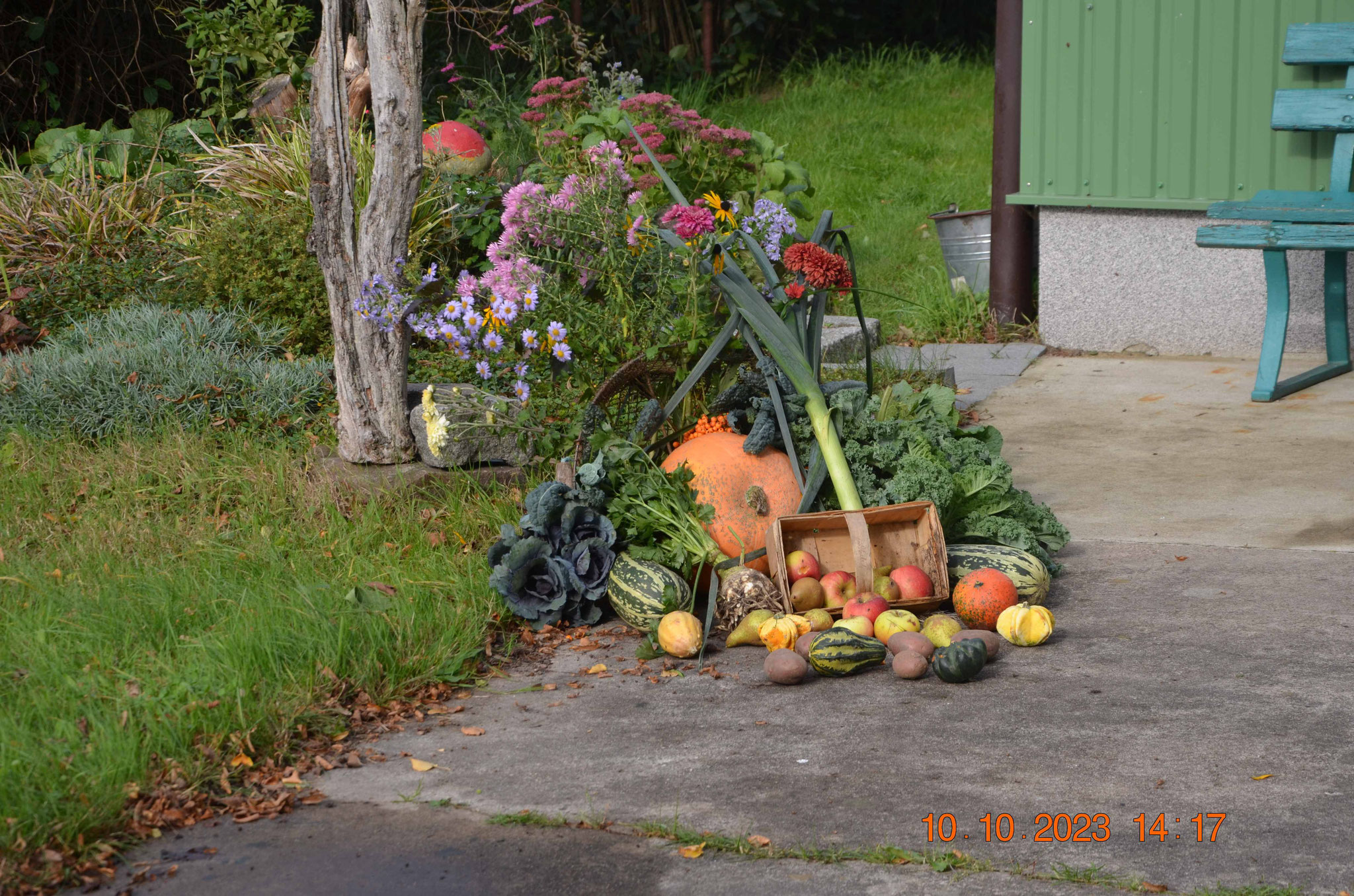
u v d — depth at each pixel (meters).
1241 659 4.08
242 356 6.90
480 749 3.67
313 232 5.59
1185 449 6.64
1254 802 3.17
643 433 4.99
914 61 16.36
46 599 4.45
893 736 3.65
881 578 4.66
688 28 16.38
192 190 9.27
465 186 8.44
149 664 3.93
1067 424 7.29
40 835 3.07
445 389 6.30
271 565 4.83
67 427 6.28
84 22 12.30
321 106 5.44
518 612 4.53
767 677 4.13
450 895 2.92
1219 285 8.83
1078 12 8.84
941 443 5.15
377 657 4.10
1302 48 8.07
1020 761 3.45
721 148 8.70
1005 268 9.55
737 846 3.06
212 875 3.01
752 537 4.84
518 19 14.20
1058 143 9.06
